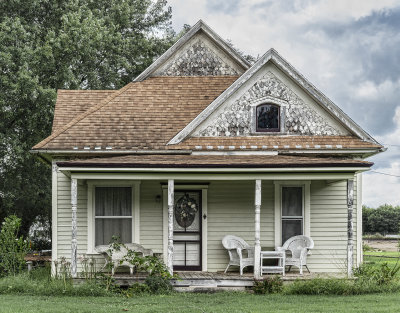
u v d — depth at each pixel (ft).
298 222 58.95
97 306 42.14
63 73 94.27
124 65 106.42
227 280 52.26
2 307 41.19
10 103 90.63
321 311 39.65
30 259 70.49
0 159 92.22
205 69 68.44
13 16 102.01
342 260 58.80
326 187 59.47
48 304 42.91
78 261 57.82
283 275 53.52
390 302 43.70
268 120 60.44
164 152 58.44
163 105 64.54
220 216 59.06
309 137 59.72
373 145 58.59
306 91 59.72
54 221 58.70
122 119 62.18
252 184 59.26
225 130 59.98
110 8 115.34
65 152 57.93
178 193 59.11
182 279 51.44
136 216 58.18
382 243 155.33
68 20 98.32
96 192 58.49
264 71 60.34
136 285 50.21
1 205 99.91
